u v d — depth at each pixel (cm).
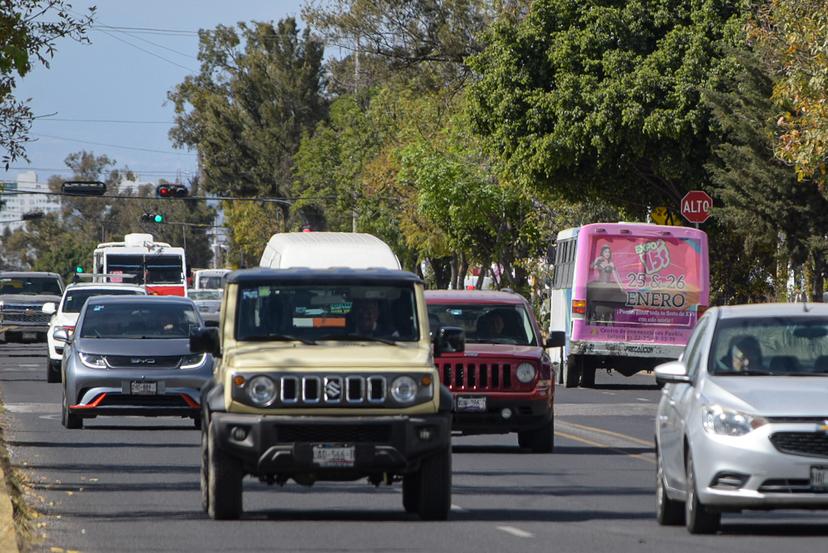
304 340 3170
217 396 3038
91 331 5441
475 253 13738
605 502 3472
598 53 9638
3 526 2805
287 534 2895
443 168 12938
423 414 3028
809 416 2736
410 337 3192
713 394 2836
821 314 3055
